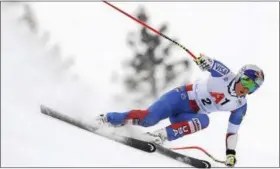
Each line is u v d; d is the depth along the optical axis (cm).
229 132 2039
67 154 1827
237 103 1967
